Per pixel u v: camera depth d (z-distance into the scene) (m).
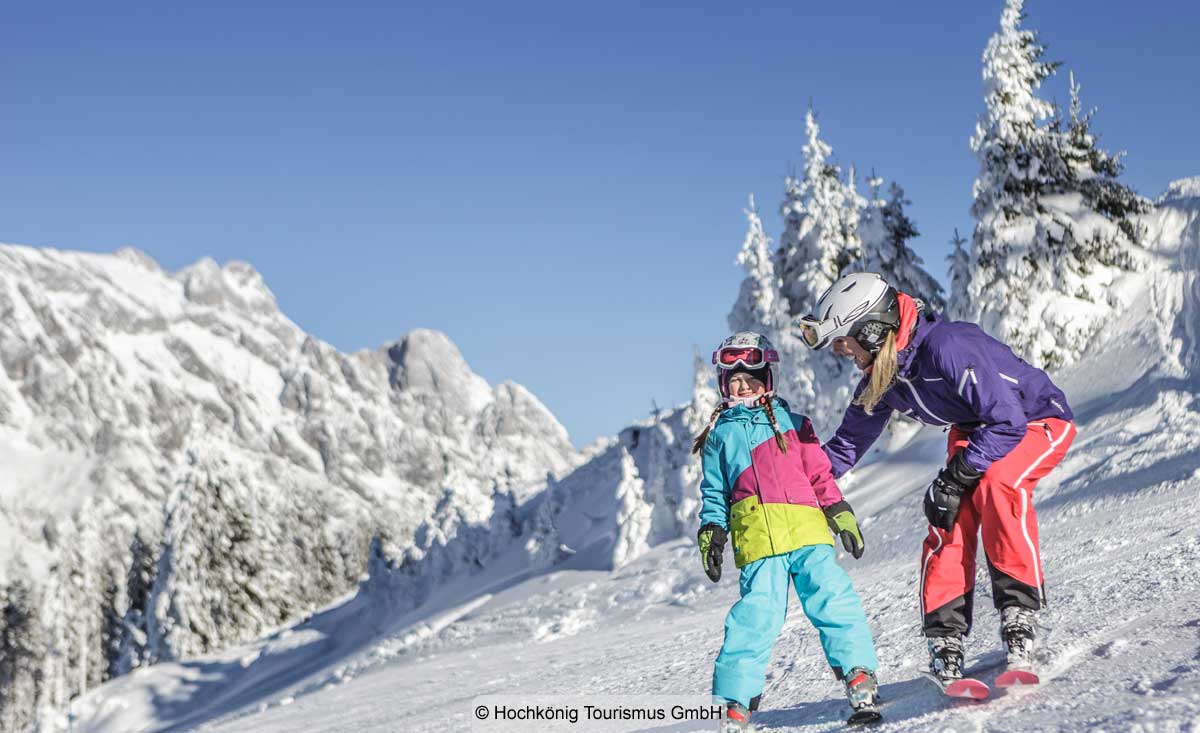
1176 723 2.26
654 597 22.80
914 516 18.62
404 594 43.28
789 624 8.01
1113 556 6.24
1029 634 3.39
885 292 3.68
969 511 3.69
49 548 193.50
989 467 3.54
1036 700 2.94
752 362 3.88
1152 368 20.58
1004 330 25.56
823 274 33.50
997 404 3.54
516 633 24.48
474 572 42.94
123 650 55.53
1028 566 3.48
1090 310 25.17
